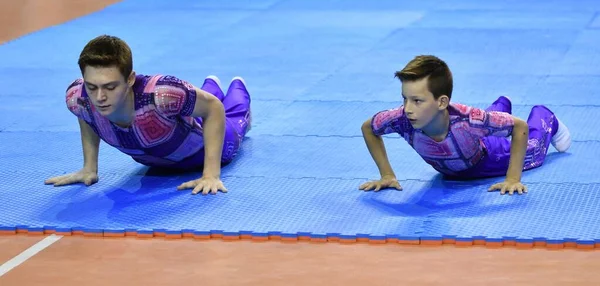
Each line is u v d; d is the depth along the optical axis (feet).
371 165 31.48
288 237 25.32
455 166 29.01
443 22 61.62
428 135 27.94
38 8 70.33
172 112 28.07
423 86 26.40
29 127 37.01
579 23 60.03
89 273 23.35
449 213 26.68
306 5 70.59
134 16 66.18
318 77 45.98
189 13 67.41
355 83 44.50
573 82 43.50
